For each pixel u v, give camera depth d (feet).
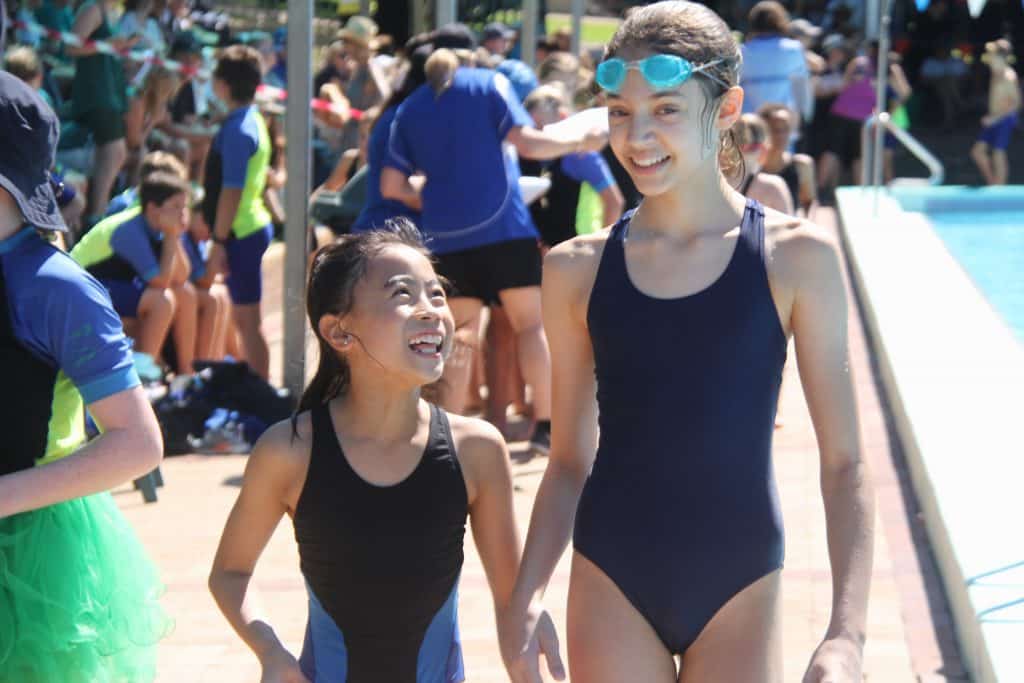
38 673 12.67
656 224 12.82
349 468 13.04
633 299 12.56
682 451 12.42
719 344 12.34
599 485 12.78
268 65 57.62
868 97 86.63
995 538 22.48
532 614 12.71
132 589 13.58
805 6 116.37
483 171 30.30
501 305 31.35
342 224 39.65
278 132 52.70
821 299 12.42
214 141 37.63
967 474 25.96
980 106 122.62
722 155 13.33
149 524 27.96
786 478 30.48
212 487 30.73
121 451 12.49
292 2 35.78
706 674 12.64
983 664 18.61
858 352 44.55
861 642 11.78
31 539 12.73
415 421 13.29
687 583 12.51
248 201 37.68
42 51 42.50
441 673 13.51
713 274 12.46
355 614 13.14
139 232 35.40
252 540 13.50
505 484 13.62
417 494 13.02
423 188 30.86
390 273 13.00
